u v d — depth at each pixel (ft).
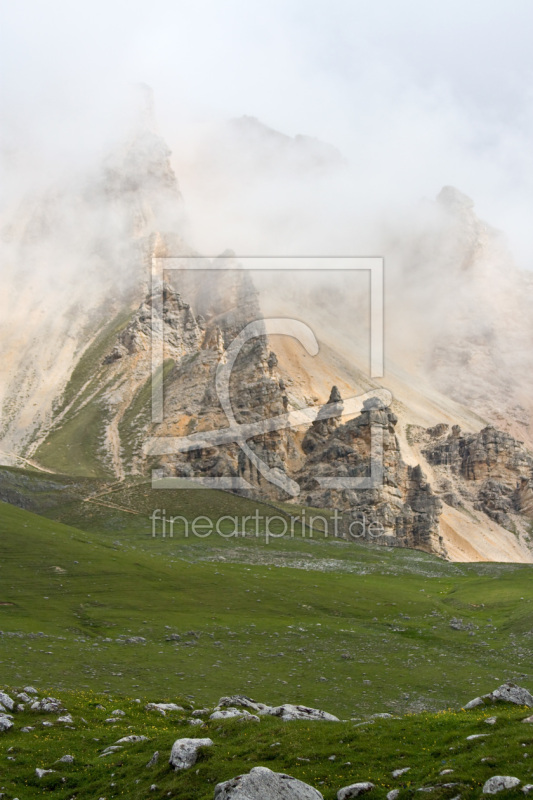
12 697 175.63
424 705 219.82
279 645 287.07
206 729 140.87
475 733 117.70
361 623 343.87
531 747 107.14
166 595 350.64
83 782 127.24
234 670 244.01
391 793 102.42
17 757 138.00
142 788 117.70
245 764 117.50
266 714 149.07
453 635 328.08
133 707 175.52
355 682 242.17
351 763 114.42
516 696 141.90
